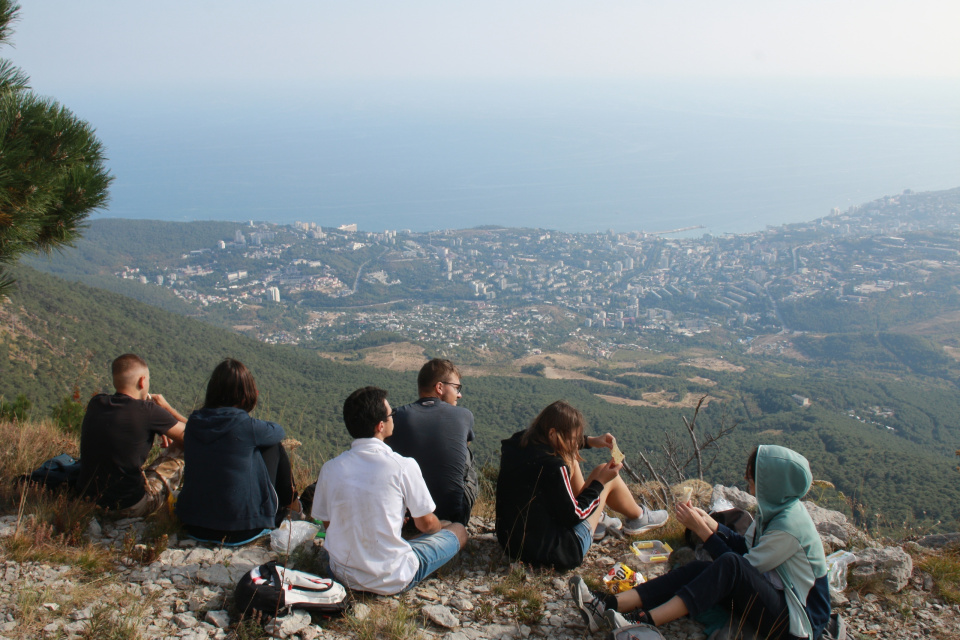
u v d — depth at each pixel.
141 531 3.58
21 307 44.78
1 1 4.25
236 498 3.45
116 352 46.41
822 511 4.43
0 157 3.90
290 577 2.82
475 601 3.19
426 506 3.19
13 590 2.79
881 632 3.18
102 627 2.51
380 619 2.84
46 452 4.93
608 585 3.37
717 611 2.90
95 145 4.81
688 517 3.16
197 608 2.81
